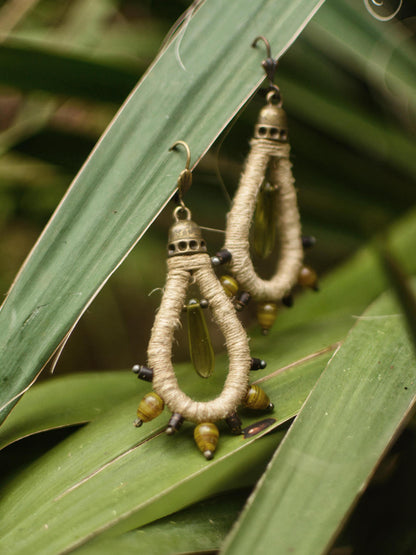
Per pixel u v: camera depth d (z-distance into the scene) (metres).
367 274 0.34
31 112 0.37
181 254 0.29
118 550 0.27
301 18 0.30
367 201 0.37
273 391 0.29
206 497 0.28
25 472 0.29
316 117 0.35
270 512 0.25
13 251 0.41
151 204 0.28
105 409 0.31
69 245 0.28
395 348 0.28
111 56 0.32
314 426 0.27
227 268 0.31
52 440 0.30
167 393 0.28
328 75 0.36
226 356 0.32
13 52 0.32
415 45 0.34
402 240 0.32
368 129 0.36
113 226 0.28
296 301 0.34
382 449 0.26
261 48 0.29
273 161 0.32
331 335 0.31
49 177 0.39
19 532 0.27
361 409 0.27
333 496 0.25
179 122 0.29
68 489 0.27
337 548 0.29
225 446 0.28
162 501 0.27
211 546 0.27
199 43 0.29
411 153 0.36
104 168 0.28
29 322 0.27
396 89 0.34
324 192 0.37
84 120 0.38
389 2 0.34
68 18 0.38
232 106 0.29
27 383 0.27
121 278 0.41
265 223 0.32
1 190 0.39
